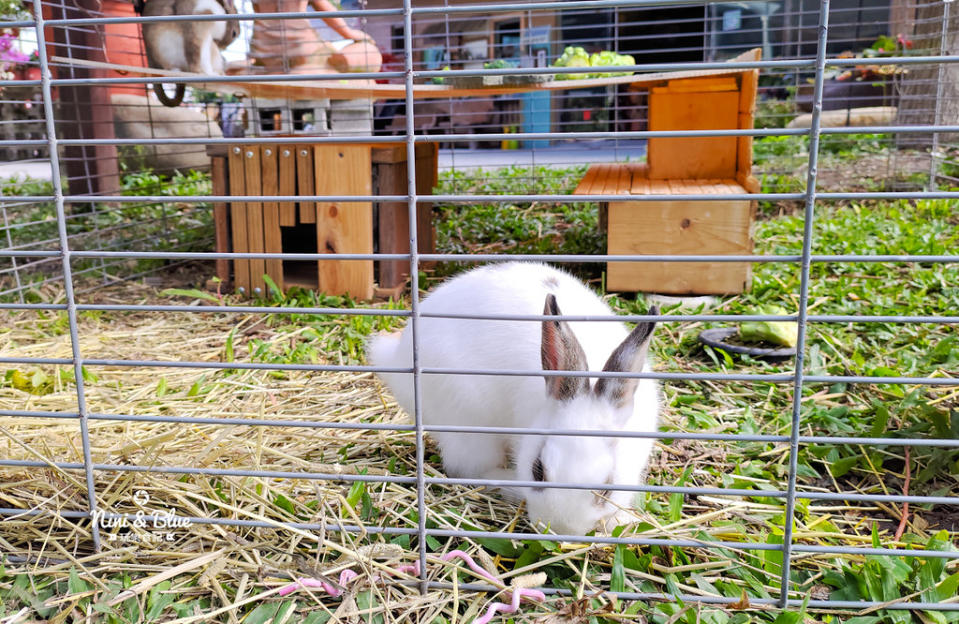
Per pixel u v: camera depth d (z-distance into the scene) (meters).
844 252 1.79
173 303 1.62
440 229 2.22
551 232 2.18
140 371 1.24
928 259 0.57
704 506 0.84
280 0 1.78
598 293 1.59
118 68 1.32
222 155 1.65
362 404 1.11
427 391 0.93
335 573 0.71
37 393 1.14
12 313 1.54
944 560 0.69
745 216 1.53
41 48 0.64
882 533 0.79
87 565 0.73
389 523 0.79
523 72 0.58
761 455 0.94
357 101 1.96
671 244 1.56
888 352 1.25
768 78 3.79
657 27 3.97
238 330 1.45
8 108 3.01
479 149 4.86
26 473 0.85
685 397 1.11
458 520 0.80
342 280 1.63
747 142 1.67
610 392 0.75
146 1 1.52
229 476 0.81
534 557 0.73
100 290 1.71
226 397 1.13
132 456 0.89
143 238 2.02
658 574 0.72
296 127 2.44
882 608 0.65
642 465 0.80
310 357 1.30
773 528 0.77
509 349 0.88
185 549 0.75
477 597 0.68
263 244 1.66
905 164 2.71
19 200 0.67
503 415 0.90
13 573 0.71
